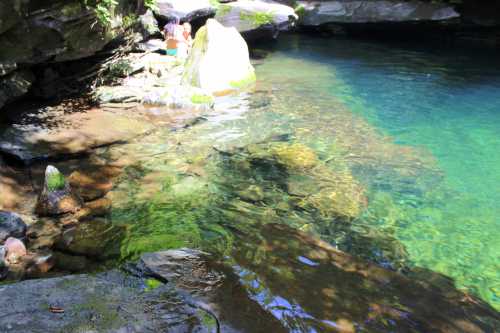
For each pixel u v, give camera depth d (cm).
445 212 518
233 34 1085
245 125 773
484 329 329
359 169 620
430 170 627
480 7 1711
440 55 1441
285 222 479
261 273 372
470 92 1020
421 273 404
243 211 498
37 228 451
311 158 647
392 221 495
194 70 997
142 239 434
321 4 1872
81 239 434
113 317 274
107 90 878
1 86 630
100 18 738
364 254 428
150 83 956
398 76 1163
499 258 437
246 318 300
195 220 475
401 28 1884
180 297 316
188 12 1347
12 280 368
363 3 1823
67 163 594
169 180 566
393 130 778
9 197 504
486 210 525
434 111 887
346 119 823
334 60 1367
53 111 752
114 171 582
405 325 319
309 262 401
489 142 733
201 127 757
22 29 620
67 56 742
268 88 1024
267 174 593
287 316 312
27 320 260
